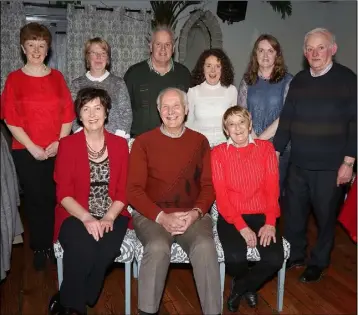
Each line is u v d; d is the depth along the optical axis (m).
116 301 2.40
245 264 2.14
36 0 4.35
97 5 4.54
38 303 2.36
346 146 2.38
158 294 2.03
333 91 2.32
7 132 3.79
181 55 4.84
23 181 2.55
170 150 2.20
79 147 2.14
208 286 2.02
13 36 4.23
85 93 2.12
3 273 2.29
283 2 5.11
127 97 2.65
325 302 2.42
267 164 2.25
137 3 4.65
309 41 2.30
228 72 2.62
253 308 2.35
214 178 2.23
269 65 2.57
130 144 2.45
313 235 3.38
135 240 2.21
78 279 2.03
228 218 2.22
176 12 4.75
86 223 2.06
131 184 2.17
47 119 2.47
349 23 4.91
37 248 2.71
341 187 2.51
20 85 2.43
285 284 2.60
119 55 4.64
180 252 2.15
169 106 2.13
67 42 4.44
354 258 2.97
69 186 2.15
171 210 2.20
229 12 4.91
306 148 2.43
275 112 2.62
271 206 2.24
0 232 2.25
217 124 2.59
